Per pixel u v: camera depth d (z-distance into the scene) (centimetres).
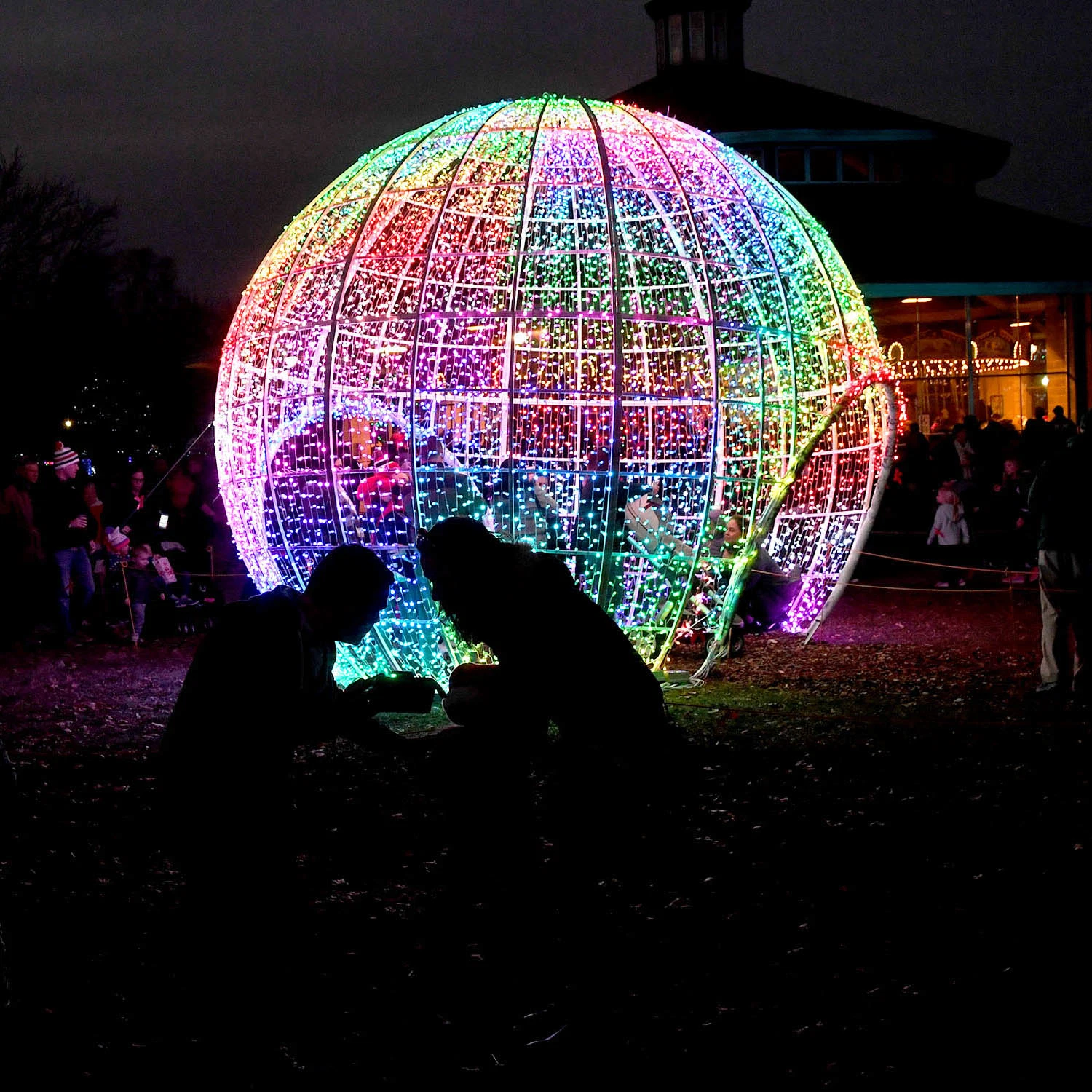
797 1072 398
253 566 1075
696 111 2777
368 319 944
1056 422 2052
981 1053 407
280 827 395
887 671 1071
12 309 3603
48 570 1332
